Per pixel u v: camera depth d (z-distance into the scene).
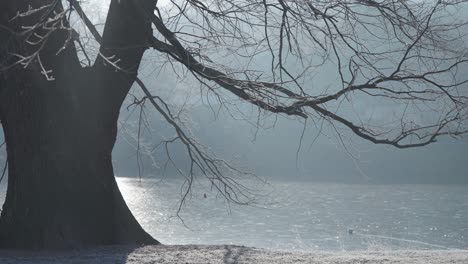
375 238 37.50
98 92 18.03
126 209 18.70
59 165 17.48
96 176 17.95
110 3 17.95
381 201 63.94
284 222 45.34
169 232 39.28
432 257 15.55
